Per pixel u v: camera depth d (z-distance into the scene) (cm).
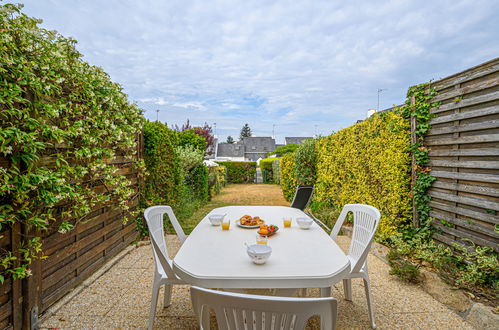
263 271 151
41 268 212
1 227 160
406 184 362
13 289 183
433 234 326
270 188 1374
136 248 388
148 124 453
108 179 295
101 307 234
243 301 100
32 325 198
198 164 822
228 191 1235
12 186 161
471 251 268
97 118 273
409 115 355
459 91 282
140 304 240
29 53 190
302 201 395
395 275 298
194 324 212
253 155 3966
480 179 257
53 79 200
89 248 288
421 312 229
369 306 209
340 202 572
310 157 738
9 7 173
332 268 155
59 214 232
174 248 397
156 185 465
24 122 182
